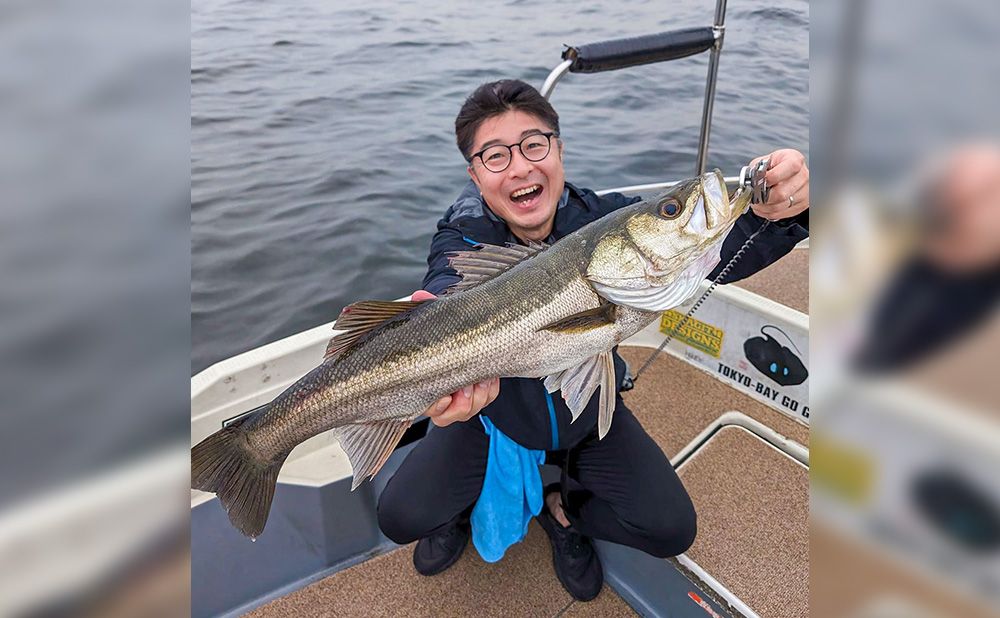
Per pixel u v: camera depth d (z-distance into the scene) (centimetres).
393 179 645
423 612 219
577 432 212
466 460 219
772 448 279
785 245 187
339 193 618
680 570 226
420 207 598
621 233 169
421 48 1069
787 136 638
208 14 1386
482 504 220
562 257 173
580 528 226
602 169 616
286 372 271
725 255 195
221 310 467
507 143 215
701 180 166
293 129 761
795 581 220
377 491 271
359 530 252
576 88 845
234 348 430
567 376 175
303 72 962
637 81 857
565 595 222
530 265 174
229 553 244
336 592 227
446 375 168
